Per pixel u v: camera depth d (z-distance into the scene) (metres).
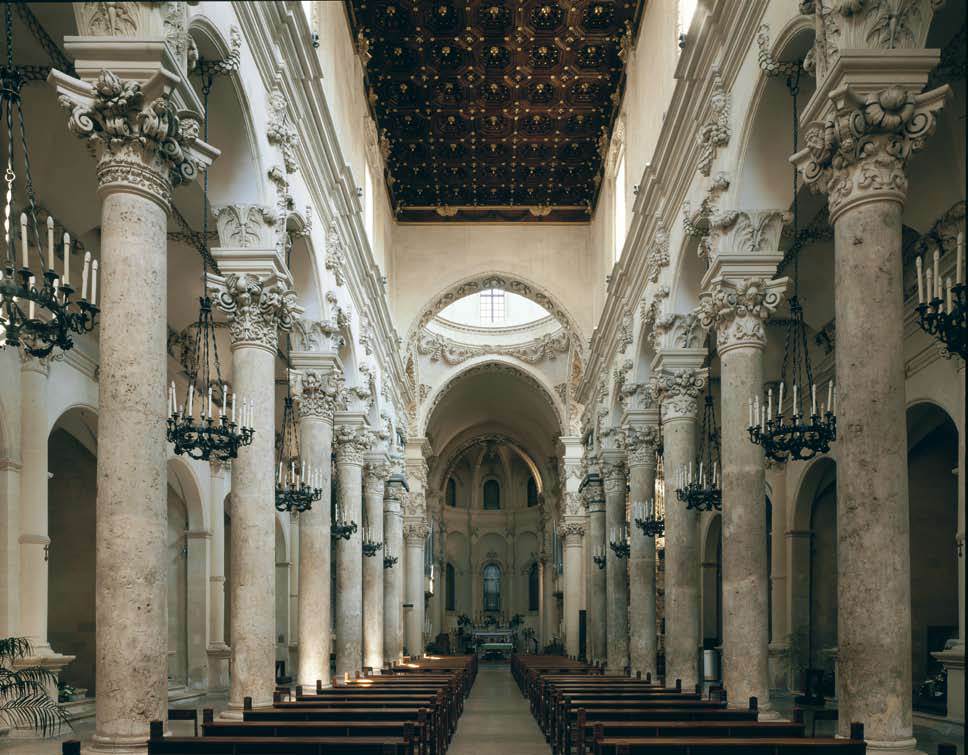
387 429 27.61
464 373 39.56
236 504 12.43
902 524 8.14
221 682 22.20
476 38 24.11
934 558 19.64
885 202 8.41
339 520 20.77
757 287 12.37
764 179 12.43
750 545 12.28
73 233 15.23
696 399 17.03
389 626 30.58
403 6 22.75
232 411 12.61
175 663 22.50
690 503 15.36
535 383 39.91
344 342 19.75
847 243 8.52
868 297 8.35
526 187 31.94
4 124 12.80
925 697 17.16
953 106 11.90
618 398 25.45
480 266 32.66
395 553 30.78
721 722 9.51
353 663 20.62
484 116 27.72
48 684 13.55
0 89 7.16
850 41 8.62
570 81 25.92
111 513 8.13
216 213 12.62
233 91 11.44
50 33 11.78
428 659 34.38
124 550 8.09
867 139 8.45
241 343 12.55
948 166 12.75
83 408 16.36
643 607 21.09
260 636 12.29
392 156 29.77
